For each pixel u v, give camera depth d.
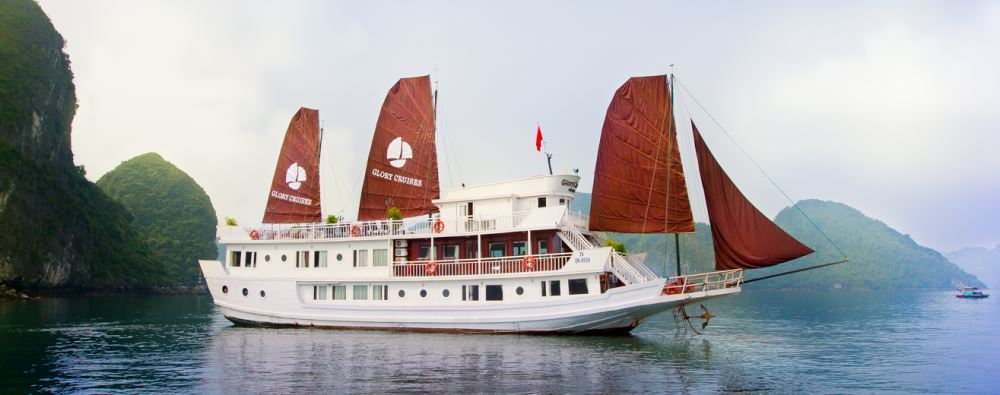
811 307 77.81
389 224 33.75
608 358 24.64
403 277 32.19
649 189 30.30
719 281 28.22
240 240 36.53
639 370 22.52
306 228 36.06
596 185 31.14
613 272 28.83
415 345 27.62
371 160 39.28
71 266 111.00
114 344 30.89
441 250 33.56
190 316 52.47
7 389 20.33
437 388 19.75
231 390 19.88
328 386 20.19
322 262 34.81
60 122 122.81
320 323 34.03
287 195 41.25
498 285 30.62
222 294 36.47
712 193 29.25
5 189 96.62
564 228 30.52
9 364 24.92
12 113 105.19
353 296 33.66
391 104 39.44
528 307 29.64
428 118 38.88
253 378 21.53
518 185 33.28
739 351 28.23
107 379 21.75
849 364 25.88
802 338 35.59
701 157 29.52
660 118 30.27
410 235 33.06
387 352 26.00
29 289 100.38
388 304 32.56
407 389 19.66
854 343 33.56
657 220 30.16
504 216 32.06
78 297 101.81
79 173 132.25
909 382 22.20
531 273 29.58
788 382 21.53
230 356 25.92
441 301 31.55
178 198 188.25
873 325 46.81
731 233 28.78
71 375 22.52
